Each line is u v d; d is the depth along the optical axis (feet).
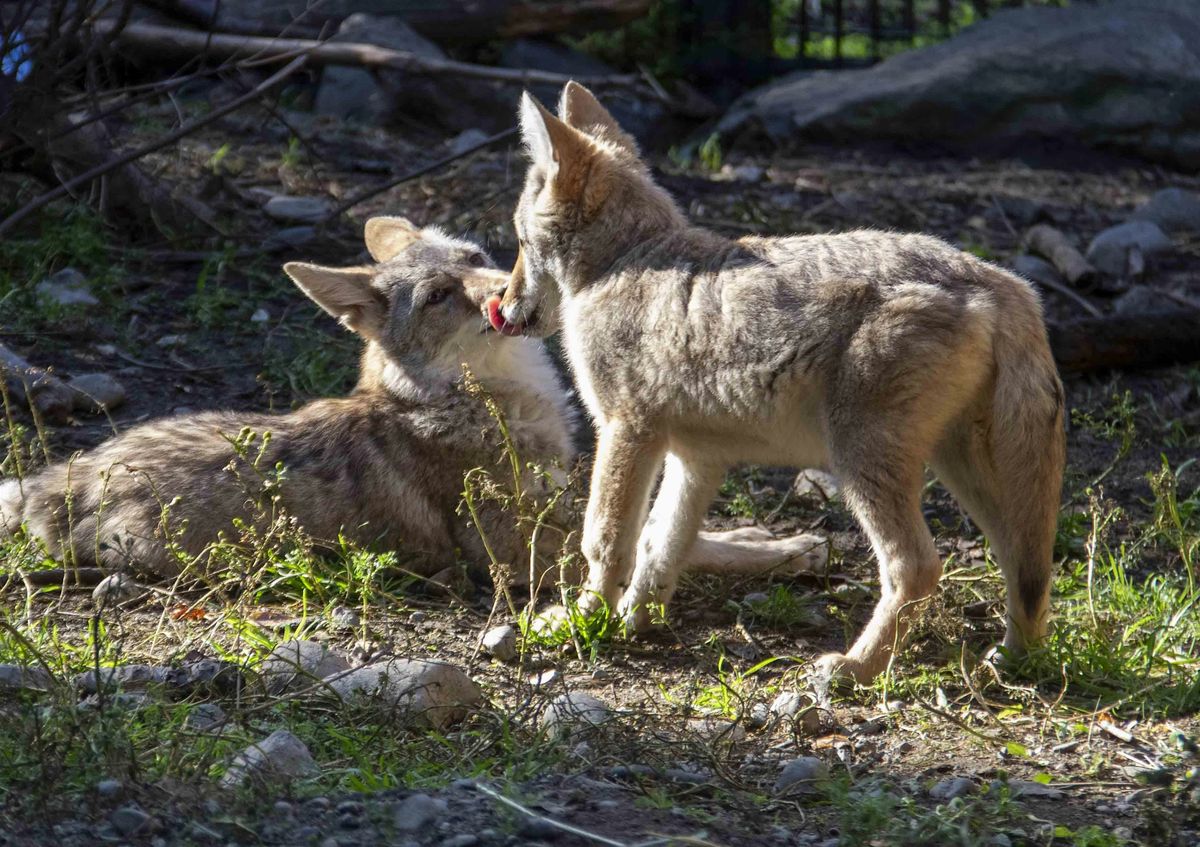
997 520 27.58
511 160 65.36
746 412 26.61
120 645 25.62
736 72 88.12
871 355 24.95
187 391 42.60
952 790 21.30
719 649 28.53
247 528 31.14
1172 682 26.27
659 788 20.70
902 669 26.71
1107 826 20.26
